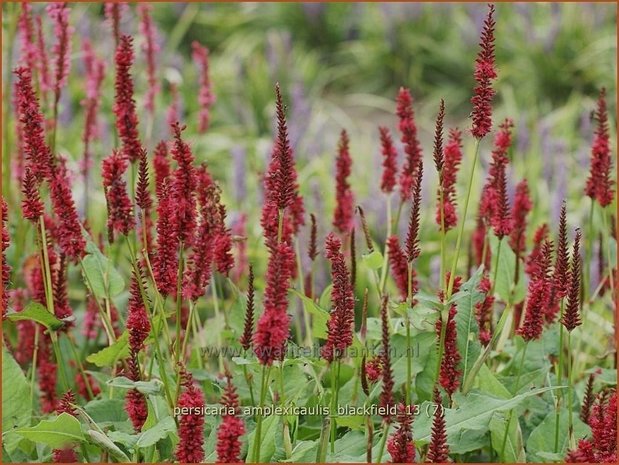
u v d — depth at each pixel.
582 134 9.92
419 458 3.54
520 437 3.72
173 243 3.46
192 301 3.47
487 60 3.50
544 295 3.63
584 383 4.71
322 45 14.41
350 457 3.44
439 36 13.88
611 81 12.11
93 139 6.25
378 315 4.31
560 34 12.48
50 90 5.31
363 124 12.51
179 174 3.42
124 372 3.94
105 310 4.47
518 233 4.31
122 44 3.92
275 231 3.70
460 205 8.32
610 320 5.57
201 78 6.23
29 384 3.91
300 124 9.57
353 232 3.98
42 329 4.59
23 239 5.14
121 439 3.41
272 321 3.04
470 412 3.42
